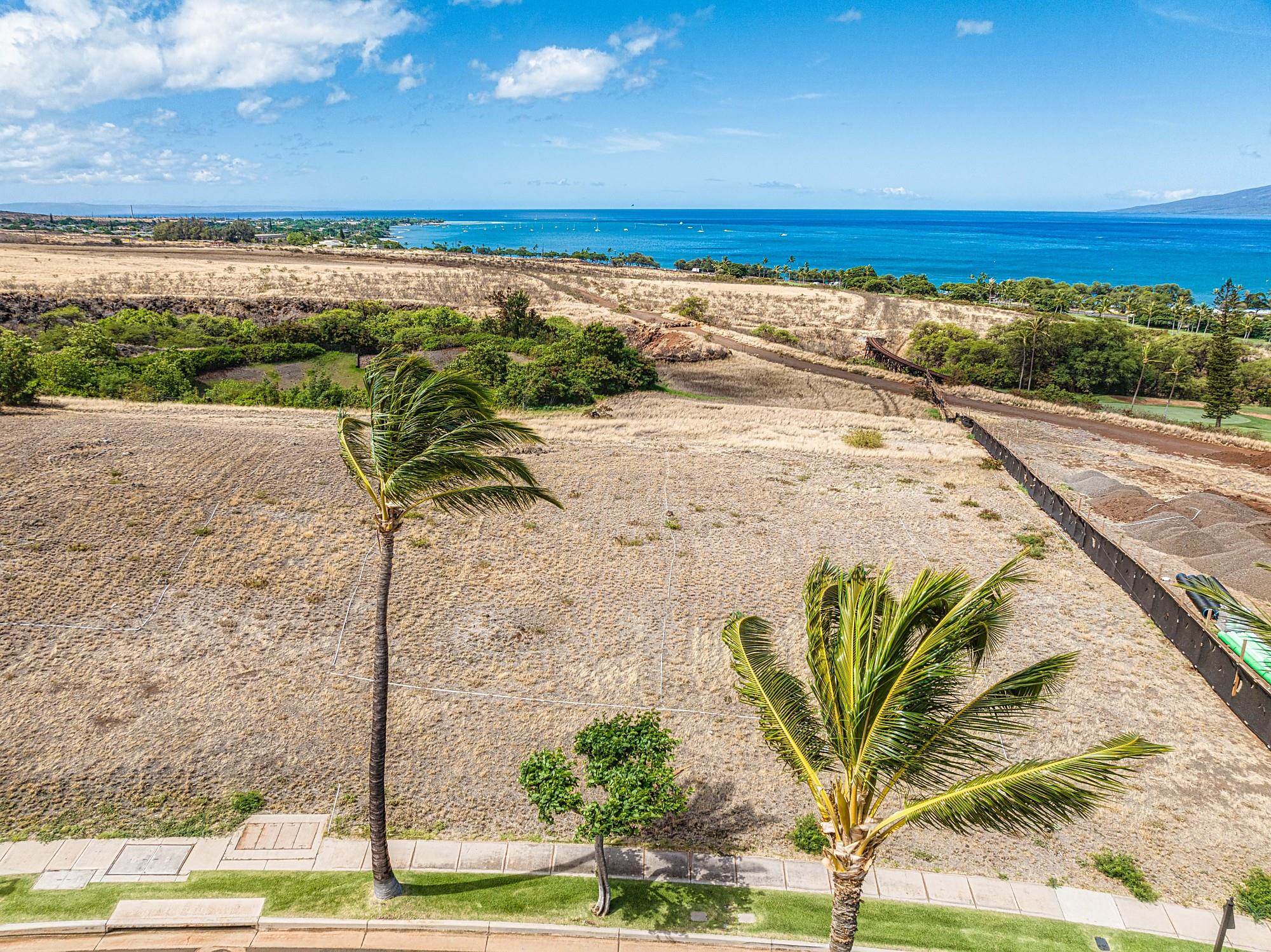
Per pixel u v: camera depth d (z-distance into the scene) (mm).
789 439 53625
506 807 20719
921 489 44375
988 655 27375
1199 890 18547
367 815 20156
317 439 42969
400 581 29891
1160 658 27984
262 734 22500
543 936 16766
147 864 18188
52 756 20984
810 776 12414
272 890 17625
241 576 29031
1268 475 51750
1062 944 16797
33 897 17109
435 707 24078
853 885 11992
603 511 37938
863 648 11297
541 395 62094
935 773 12711
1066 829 20391
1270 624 11938
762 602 30672
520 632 27766
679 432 54125
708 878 18562
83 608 26312
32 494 32250
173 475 35688
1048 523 40188
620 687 25438
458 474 14945
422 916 17016
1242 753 23344
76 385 53812
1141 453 56281
